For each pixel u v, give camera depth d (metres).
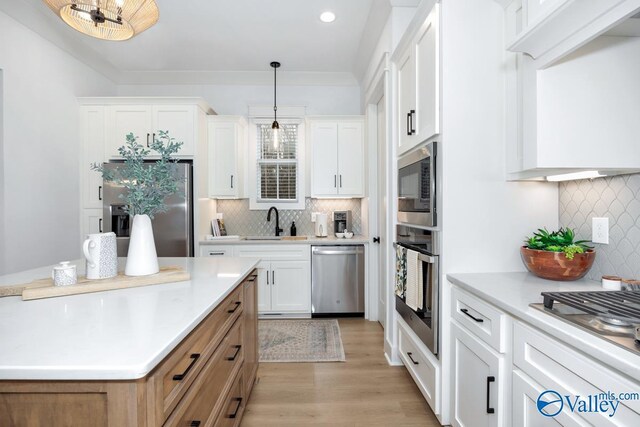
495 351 1.30
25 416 0.73
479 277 1.62
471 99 1.70
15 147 2.68
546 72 1.28
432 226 1.76
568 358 0.93
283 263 3.65
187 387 0.97
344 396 2.12
